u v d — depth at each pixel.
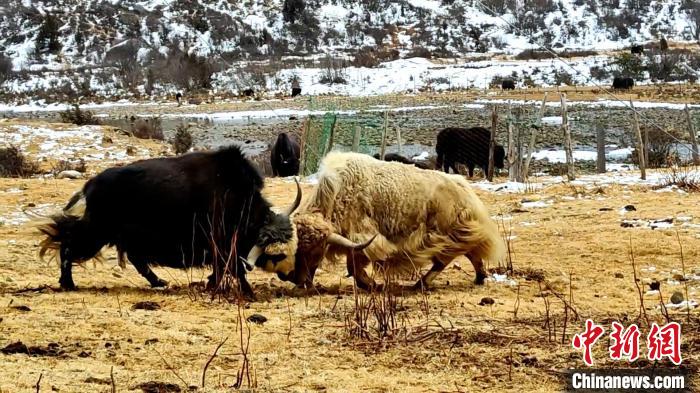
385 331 7.28
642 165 17.20
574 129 34.00
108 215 8.88
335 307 8.32
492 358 6.62
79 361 6.31
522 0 91.00
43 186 17.00
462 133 22.22
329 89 60.53
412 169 9.71
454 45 80.88
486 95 52.41
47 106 56.41
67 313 7.75
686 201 14.50
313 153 22.12
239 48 81.88
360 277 9.51
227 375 6.09
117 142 28.00
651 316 7.91
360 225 9.42
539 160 25.25
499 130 33.66
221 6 94.12
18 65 76.06
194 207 8.88
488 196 15.93
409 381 6.05
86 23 87.31
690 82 58.31
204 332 7.27
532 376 6.22
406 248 9.58
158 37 84.75
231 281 8.81
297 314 8.04
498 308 8.43
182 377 6.01
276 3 94.38
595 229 12.68
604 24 86.12
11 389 5.55
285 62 72.12
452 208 9.65
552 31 85.50
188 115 48.06
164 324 7.47
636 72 61.03
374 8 91.19
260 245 8.82
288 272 8.97
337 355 6.66
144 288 9.37
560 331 7.40
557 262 10.83
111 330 7.19
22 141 26.83
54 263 10.63
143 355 6.52
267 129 38.31
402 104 47.47
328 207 9.37
